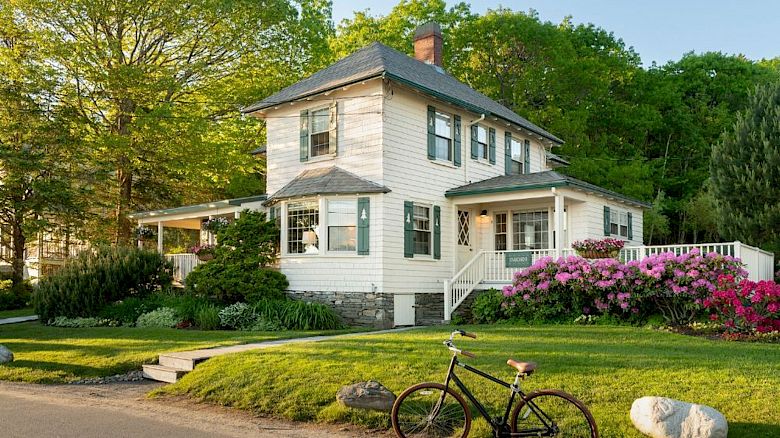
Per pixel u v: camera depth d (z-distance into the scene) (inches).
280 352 409.7
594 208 775.1
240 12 939.3
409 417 278.8
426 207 738.8
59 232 994.1
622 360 348.2
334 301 685.3
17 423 297.4
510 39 1264.8
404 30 1307.8
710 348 393.1
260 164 1069.1
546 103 1357.0
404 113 707.4
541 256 698.2
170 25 912.3
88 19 900.6
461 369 342.0
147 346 492.1
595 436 231.8
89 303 708.7
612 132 1483.8
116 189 1054.4
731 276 480.4
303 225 714.2
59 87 900.6
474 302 661.9
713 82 1592.0
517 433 238.5
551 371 329.4
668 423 243.3
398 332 534.6
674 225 1480.1
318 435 280.5
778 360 343.3
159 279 774.5
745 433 246.8
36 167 901.2
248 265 688.4
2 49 879.1
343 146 712.4
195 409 335.0
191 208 828.0
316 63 1070.4
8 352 469.4
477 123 824.3
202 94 993.5
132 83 867.4
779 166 762.2
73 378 424.5
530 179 729.0
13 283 1024.9
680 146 1553.9
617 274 547.8
